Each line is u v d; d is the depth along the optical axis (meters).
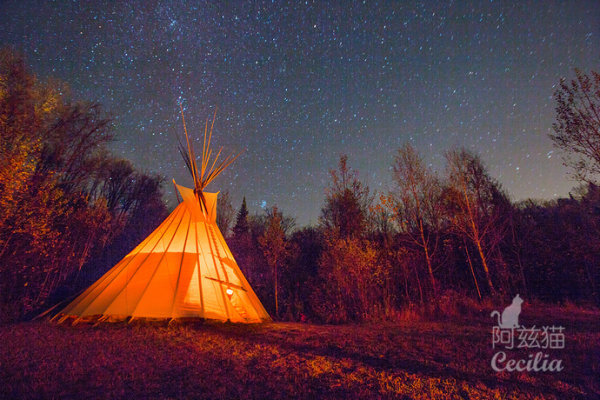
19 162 9.38
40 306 11.22
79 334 7.20
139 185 28.41
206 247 10.91
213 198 12.54
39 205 10.45
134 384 4.32
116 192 26.34
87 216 15.59
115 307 8.75
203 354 5.88
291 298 15.02
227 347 6.48
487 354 6.13
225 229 26.00
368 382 4.65
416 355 6.10
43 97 12.23
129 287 9.27
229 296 10.06
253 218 31.72
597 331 8.42
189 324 8.71
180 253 10.33
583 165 12.20
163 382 4.44
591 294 16.59
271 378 4.74
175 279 9.62
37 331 7.43
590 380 4.66
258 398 4.03
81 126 16.66
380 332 8.56
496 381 4.67
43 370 4.76
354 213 17.59
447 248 18.20
